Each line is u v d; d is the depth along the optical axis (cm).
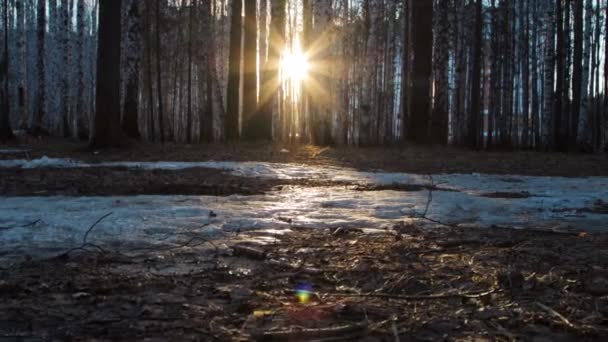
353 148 1941
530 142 3025
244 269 398
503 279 362
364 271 391
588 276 377
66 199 737
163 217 602
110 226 548
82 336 269
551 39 2438
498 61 3102
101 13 1536
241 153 1580
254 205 711
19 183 894
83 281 364
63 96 2727
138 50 2164
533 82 2925
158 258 431
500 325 285
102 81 1538
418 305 317
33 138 2348
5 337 269
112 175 1009
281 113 3716
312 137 2298
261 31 3044
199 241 496
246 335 269
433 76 2538
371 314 300
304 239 509
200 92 3216
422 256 441
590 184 1018
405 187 938
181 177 1001
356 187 928
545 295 335
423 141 1933
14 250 458
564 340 267
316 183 973
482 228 579
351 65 3341
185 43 3459
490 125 2803
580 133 2428
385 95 3341
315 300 324
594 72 3095
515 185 995
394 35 3173
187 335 270
